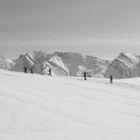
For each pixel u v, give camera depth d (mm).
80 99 20094
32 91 20938
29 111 13836
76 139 10281
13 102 15266
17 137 10141
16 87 22016
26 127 11422
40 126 11719
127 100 21891
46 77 35500
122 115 15664
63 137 10430
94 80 41938
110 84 35688
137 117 15477
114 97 22906
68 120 13109
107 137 10781
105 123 13281
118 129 12227
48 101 17297
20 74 36062
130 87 34188
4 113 13094
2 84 22906
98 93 24375
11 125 11539
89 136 10766
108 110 16875
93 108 16953
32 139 10016
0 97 16172
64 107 15938
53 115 13680
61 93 21969
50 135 10594
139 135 11289
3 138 9961
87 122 13172
